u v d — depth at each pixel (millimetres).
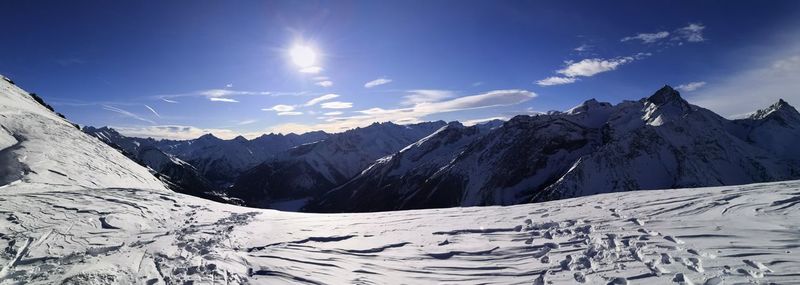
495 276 11336
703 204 17453
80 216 14773
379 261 12789
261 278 10586
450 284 10859
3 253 10453
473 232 16312
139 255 11500
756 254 11133
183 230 15234
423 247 14336
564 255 12609
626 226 15328
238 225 16859
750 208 15938
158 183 45156
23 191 19625
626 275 10461
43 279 9133
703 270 10328
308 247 14078
